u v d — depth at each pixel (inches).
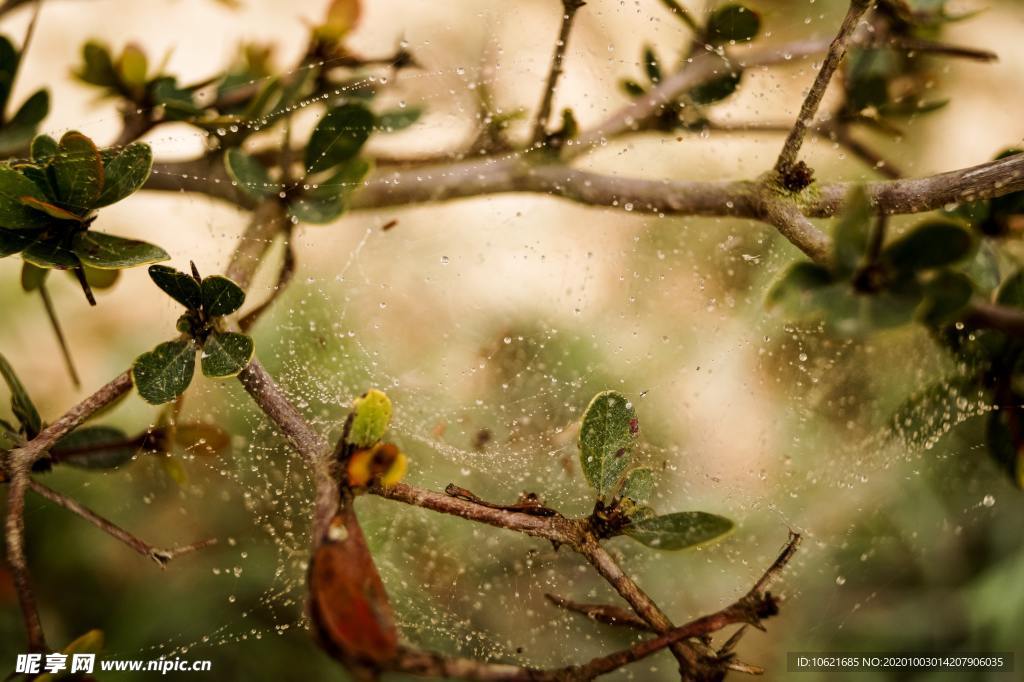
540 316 28.7
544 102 26.3
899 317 22.7
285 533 27.3
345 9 26.4
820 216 24.3
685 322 28.5
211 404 27.7
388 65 26.9
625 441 23.3
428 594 27.2
